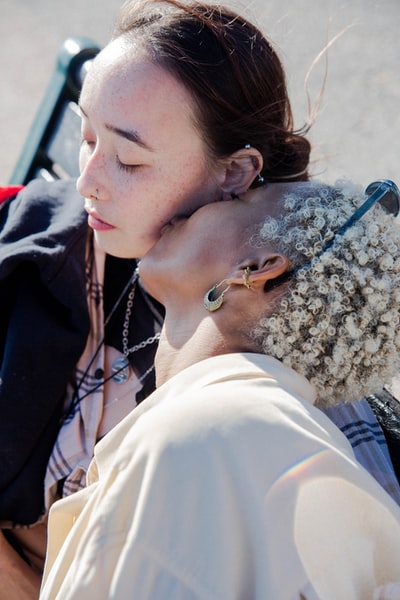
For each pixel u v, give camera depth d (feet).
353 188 4.44
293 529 3.54
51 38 15.85
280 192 4.48
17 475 5.60
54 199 6.18
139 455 3.69
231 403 3.72
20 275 5.86
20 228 5.96
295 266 4.08
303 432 3.71
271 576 3.46
